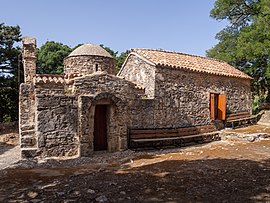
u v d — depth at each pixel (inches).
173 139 491.5
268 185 245.4
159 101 505.4
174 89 530.9
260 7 854.5
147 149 465.1
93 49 592.4
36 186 261.4
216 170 306.0
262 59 862.5
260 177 272.7
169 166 336.2
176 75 535.5
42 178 293.7
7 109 923.4
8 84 882.8
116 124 447.5
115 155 420.5
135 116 474.9
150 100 492.7
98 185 257.6
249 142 519.2
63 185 261.3
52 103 402.3
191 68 556.1
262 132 585.9
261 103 975.6
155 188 244.7
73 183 267.6
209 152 431.2
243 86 738.8
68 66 584.1
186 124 552.1
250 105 770.8
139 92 511.5
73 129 415.8
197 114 577.3
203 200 211.5
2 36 872.9
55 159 387.9
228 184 251.0
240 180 263.4
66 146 409.7
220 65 719.1
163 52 611.5
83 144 408.5
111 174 303.6
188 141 516.1
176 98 534.6
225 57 928.9
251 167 316.5
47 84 436.8
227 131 592.4
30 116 515.8
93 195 227.6
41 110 395.5
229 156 389.7
